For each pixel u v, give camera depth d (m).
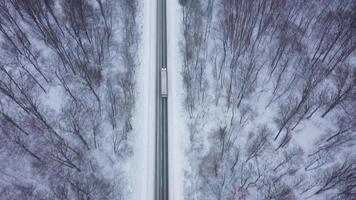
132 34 50.97
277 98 45.53
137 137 41.94
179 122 43.19
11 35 49.25
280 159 40.94
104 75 46.78
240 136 42.34
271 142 42.06
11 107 42.81
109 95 44.78
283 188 38.88
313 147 42.12
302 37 51.78
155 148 41.31
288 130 42.97
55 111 43.25
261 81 47.03
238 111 44.25
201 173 39.69
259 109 44.72
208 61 48.50
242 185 38.97
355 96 45.91
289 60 49.09
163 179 39.38
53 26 50.91
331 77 47.81
